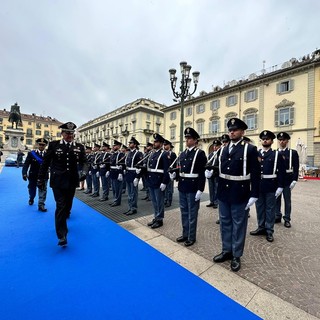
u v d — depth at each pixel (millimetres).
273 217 3836
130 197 5254
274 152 4023
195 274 2609
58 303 2021
